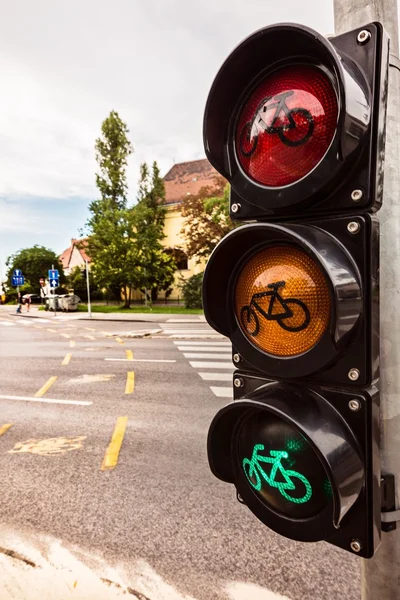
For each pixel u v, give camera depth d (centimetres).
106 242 3259
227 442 109
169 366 925
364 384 90
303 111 94
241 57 98
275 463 100
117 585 259
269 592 253
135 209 3231
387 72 91
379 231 94
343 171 91
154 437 498
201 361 978
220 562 279
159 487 377
